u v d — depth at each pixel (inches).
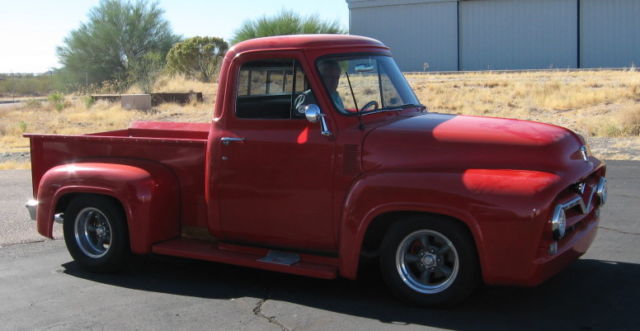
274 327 189.3
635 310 192.9
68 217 246.1
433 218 188.4
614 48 1375.5
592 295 205.6
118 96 1114.1
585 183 206.4
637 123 626.2
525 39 1441.9
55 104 1095.6
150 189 228.8
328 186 203.6
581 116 709.9
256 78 215.8
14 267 258.5
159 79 1284.4
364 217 193.6
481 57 1478.8
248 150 215.3
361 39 224.8
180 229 240.2
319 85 206.4
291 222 211.2
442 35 1502.2
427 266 194.1
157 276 242.2
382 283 224.5
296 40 212.7
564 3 1403.8
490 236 178.5
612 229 283.4
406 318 190.9
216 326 191.6
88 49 1514.5
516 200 176.2
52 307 212.1
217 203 222.5
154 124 291.7
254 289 224.2
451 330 181.0
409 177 189.2
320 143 204.5
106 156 247.4
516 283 179.6
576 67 1408.7
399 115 219.0
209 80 1390.3
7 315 205.8
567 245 188.9
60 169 245.4
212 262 258.8
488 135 192.5
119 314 203.9
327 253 211.0
